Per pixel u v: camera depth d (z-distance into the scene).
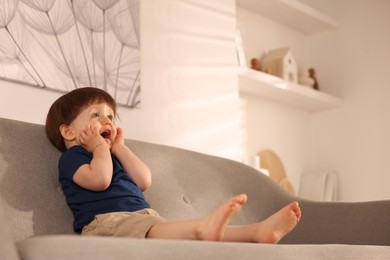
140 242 1.09
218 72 2.96
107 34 2.48
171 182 2.17
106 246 1.04
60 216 1.75
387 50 3.87
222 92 2.96
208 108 2.87
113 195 1.73
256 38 3.81
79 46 2.36
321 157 4.02
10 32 2.14
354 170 3.88
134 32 2.59
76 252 1.00
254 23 3.82
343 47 4.04
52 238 1.01
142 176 1.87
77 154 1.77
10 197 1.65
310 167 4.04
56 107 1.89
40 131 1.86
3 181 1.66
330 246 1.53
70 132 1.85
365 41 3.96
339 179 3.93
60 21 2.30
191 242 1.18
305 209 2.40
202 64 2.88
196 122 2.80
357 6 4.02
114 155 1.90
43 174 1.78
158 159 2.18
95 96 1.92
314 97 3.76
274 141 3.80
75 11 2.37
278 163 3.73
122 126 2.48
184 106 2.76
